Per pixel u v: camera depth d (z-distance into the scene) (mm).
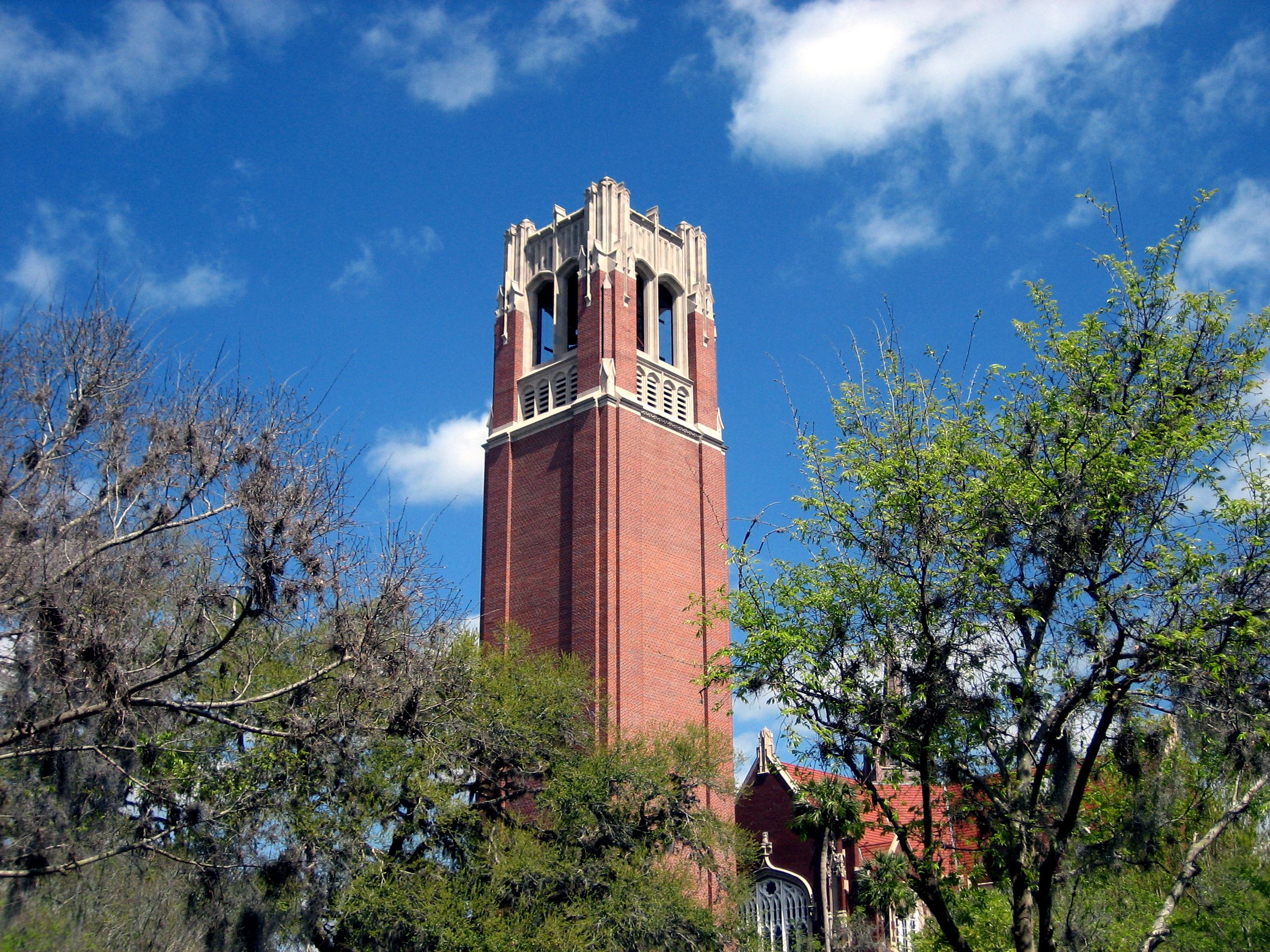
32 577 18906
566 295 74750
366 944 35156
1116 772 25172
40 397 20250
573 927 37281
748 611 28359
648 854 42062
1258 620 22344
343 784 29953
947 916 24016
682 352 75562
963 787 25422
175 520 21328
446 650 26484
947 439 27344
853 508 27719
